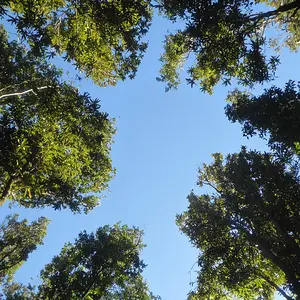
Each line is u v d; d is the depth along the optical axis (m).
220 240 17.38
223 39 12.77
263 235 15.37
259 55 13.12
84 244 21.38
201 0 12.01
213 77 15.45
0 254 24.22
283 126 14.19
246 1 12.22
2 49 15.83
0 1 11.20
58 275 20.72
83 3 13.40
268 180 14.95
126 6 12.81
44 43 12.49
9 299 22.30
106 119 16.39
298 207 14.12
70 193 17.88
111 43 14.39
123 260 21.14
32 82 15.91
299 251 13.56
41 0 13.26
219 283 17.50
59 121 15.88
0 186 15.72
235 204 16.39
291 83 14.59
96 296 20.56
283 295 14.80
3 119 14.07
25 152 13.96
